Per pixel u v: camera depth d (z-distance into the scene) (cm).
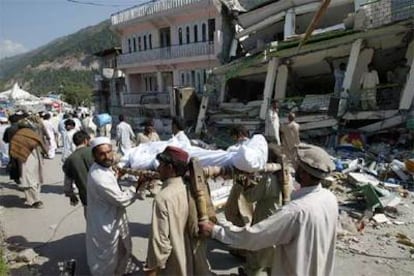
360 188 745
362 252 524
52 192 924
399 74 1470
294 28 1980
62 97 8538
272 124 1353
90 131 1296
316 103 1531
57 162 1345
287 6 1975
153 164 435
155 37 3045
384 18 1324
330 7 1909
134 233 622
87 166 526
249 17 2153
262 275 421
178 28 2828
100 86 4147
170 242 307
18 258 527
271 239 246
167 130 2417
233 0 2538
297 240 238
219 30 2500
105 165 401
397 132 1326
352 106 1419
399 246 547
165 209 303
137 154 457
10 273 484
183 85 2861
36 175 794
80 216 729
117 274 423
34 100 5491
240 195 464
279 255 253
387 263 493
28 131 798
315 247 239
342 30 1434
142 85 3422
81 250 565
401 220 654
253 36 2398
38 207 792
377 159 1127
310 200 242
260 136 434
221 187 635
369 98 1378
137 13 3111
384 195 707
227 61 2495
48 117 1416
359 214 678
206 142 1767
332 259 255
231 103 1981
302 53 1596
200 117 2000
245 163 392
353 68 1419
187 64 2783
